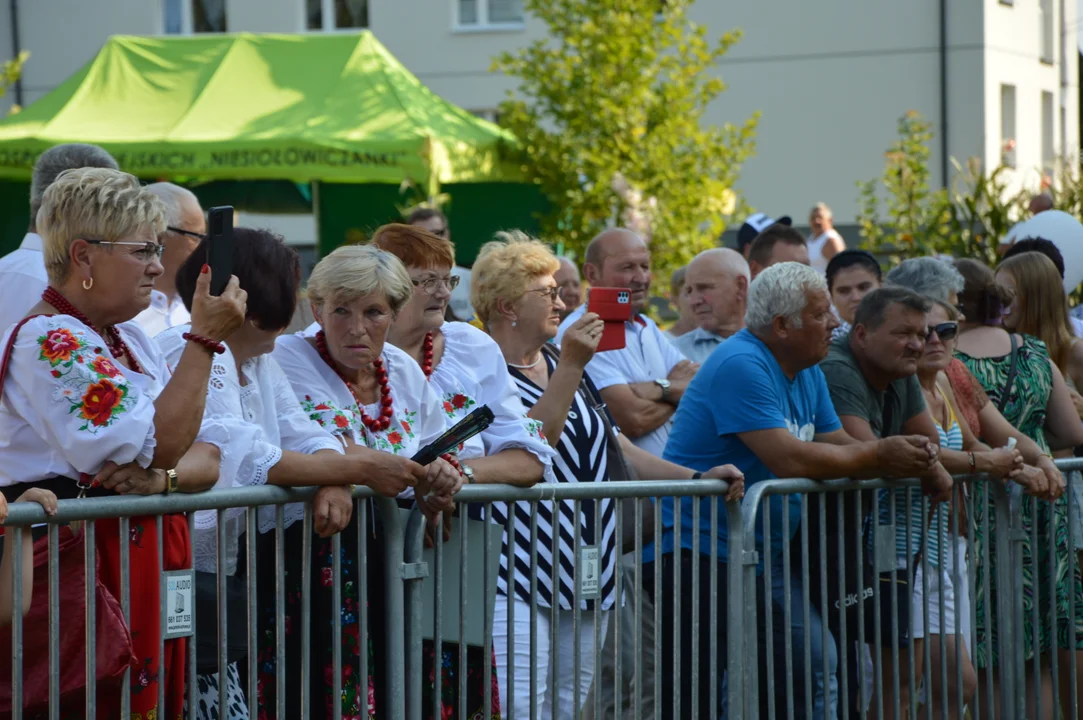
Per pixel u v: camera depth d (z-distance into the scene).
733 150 23.09
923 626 7.79
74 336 4.55
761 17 33.06
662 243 21.61
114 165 7.48
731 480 6.89
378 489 5.34
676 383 8.69
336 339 5.66
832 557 7.45
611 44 22.47
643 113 22.75
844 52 32.72
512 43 34.12
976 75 32.09
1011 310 10.02
